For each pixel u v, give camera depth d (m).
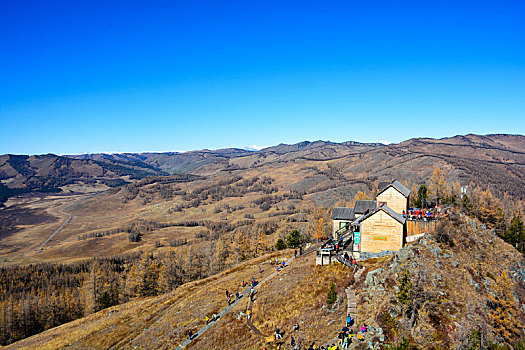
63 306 119.56
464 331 38.19
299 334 42.84
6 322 107.75
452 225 59.44
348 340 37.84
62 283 175.00
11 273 183.38
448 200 101.25
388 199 71.50
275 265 83.31
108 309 95.44
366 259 59.75
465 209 94.88
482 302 43.66
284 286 59.56
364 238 60.12
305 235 142.88
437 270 47.84
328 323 42.88
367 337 37.53
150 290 124.81
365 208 76.56
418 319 38.91
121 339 61.88
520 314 44.19
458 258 51.53
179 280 129.38
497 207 110.00
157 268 135.88
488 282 48.03
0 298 154.50
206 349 47.69
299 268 66.31
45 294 156.88
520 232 88.00
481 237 60.03
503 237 90.38
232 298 64.50
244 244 151.62
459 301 43.03
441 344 36.50
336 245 67.19
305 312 47.84
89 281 166.75
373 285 46.56
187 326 57.81
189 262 141.88
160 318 67.06
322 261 63.00
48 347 66.69
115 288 136.38
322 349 37.81
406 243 60.25
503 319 42.09
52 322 113.00
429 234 55.66
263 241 152.62
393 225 58.00
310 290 53.97
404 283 40.41
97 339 64.81
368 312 41.81
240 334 48.56
